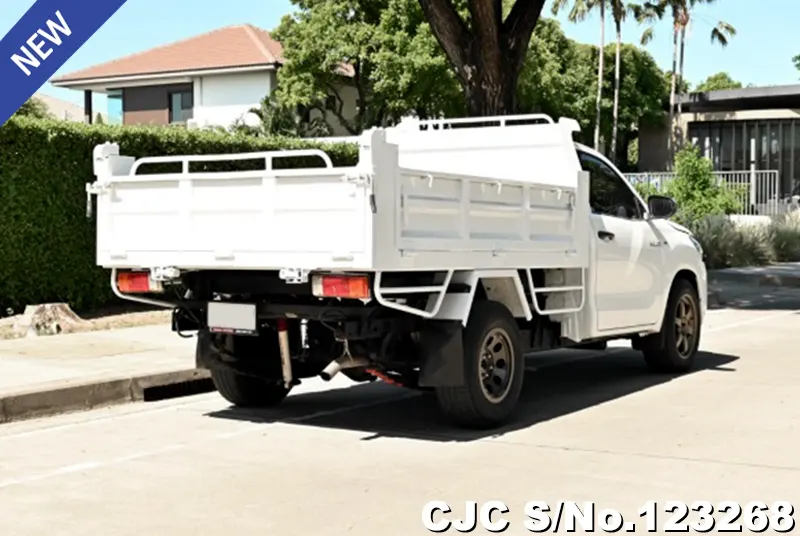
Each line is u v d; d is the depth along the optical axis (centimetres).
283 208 712
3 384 908
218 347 834
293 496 608
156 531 543
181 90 4266
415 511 573
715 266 2597
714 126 4228
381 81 3603
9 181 1309
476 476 649
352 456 711
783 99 3891
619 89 5391
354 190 679
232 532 539
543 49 4188
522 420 832
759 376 1044
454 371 749
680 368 1070
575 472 655
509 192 802
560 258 866
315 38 3647
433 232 726
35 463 703
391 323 746
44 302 1370
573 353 1259
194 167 1527
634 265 983
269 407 912
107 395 936
